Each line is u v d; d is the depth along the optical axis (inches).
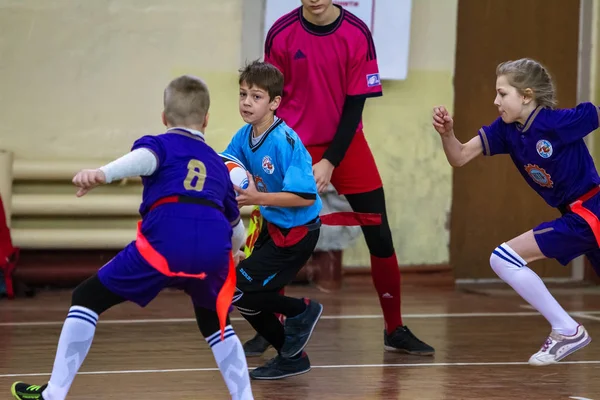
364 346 427.5
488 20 660.7
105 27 583.8
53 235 562.9
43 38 576.7
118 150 589.3
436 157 635.5
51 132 580.7
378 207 405.7
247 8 593.0
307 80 389.1
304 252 344.5
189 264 269.7
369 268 625.3
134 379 351.6
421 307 550.9
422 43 626.2
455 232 668.7
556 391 342.0
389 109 624.7
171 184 274.1
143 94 590.9
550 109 343.0
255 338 404.8
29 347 411.2
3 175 551.5
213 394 328.8
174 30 592.1
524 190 679.7
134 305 537.0
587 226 338.3
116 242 571.2
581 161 344.2
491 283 669.9
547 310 341.1
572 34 680.4
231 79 600.4
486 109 663.8
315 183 341.4
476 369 380.2
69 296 560.1
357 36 386.6
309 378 359.3
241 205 324.8
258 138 343.9
